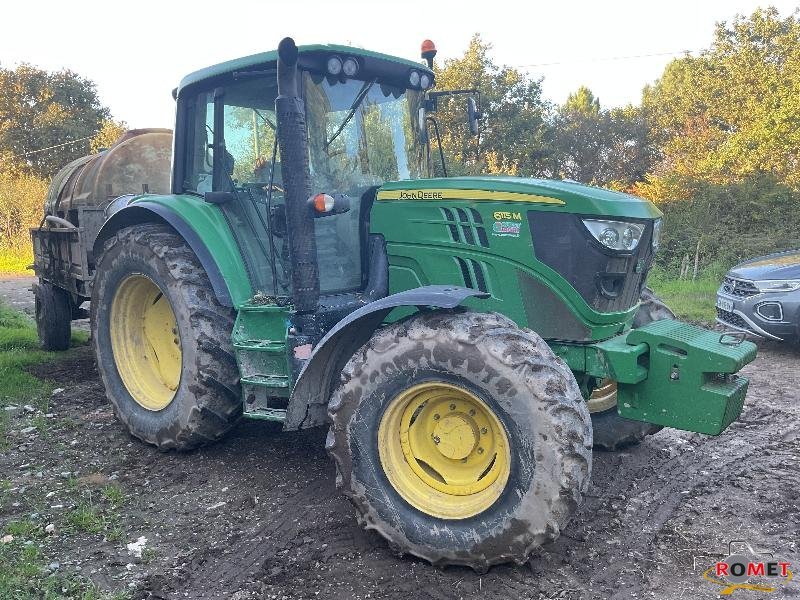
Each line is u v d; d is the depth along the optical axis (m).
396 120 4.81
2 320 9.87
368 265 4.46
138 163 7.44
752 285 8.16
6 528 3.81
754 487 4.30
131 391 5.16
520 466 3.17
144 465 4.75
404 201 4.27
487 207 4.00
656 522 3.85
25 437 5.27
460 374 3.28
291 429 3.88
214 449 5.02
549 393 3.14
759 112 21.48
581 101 57.09
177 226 4.67
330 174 4.37
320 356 3.79
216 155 4.69
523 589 3.21
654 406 3.76
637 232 3.95
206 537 3.76
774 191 15.68
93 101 38.72
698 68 32.00
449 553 3.33
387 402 3.48
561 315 3.88
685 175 17.91
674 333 3.79
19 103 36.22
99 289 5.23
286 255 4.44
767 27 27.38
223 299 4.45
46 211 8.52
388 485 3.50
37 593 3.22
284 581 3.32
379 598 3.16
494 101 27.72
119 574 3.39
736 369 3.50
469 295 3.43
